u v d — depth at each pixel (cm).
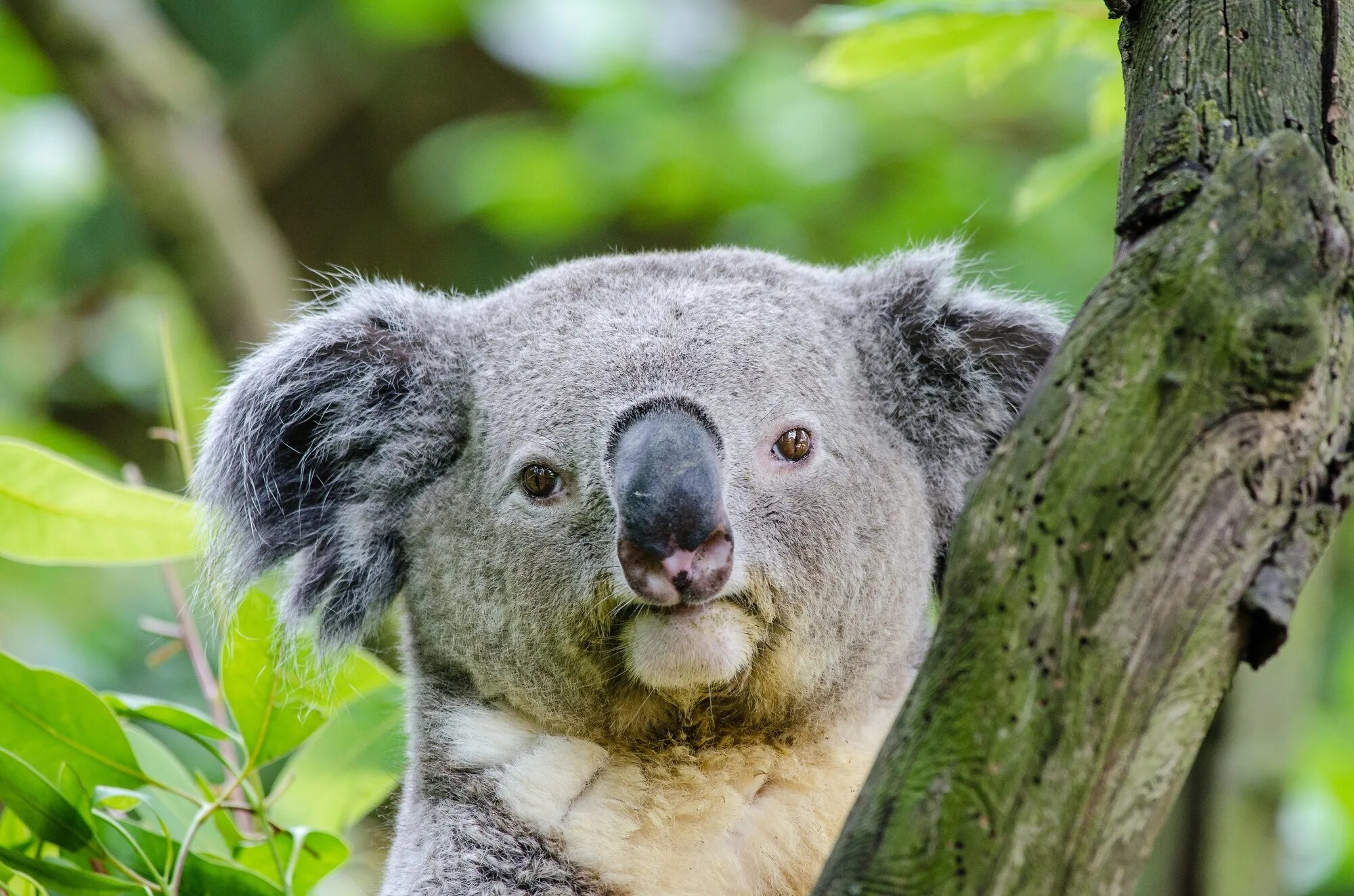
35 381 1523
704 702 610
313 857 651
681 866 620
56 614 1303
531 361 632
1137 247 370
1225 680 354
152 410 1517
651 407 593
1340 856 1340
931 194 1534
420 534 661
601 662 605
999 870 344
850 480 621
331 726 735
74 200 1469
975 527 365
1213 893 926
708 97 1625
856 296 699
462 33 1800
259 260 1330
